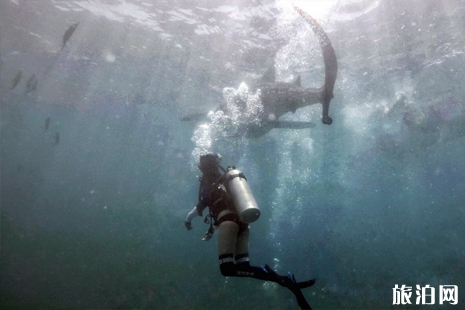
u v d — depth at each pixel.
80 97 30.59
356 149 32.28
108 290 12.09
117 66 21.45
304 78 17.88
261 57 16.05
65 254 19.05
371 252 18.94
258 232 28.09
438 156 35.06
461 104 19.66
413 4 12.04
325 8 12.28
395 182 54.47
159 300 11.20
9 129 53.66
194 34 15.52
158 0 13.50
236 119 9.23
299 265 16.47
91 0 14.09
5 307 9.83
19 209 59.31
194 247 23.45
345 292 11.52
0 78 27.17
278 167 44.75
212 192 3.53
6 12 16.12
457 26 13.09
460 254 16.64
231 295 11.77
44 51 20.30
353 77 18.06
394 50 15.22
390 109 21.34
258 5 12.54
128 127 42.00
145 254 19.86
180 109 28.97
